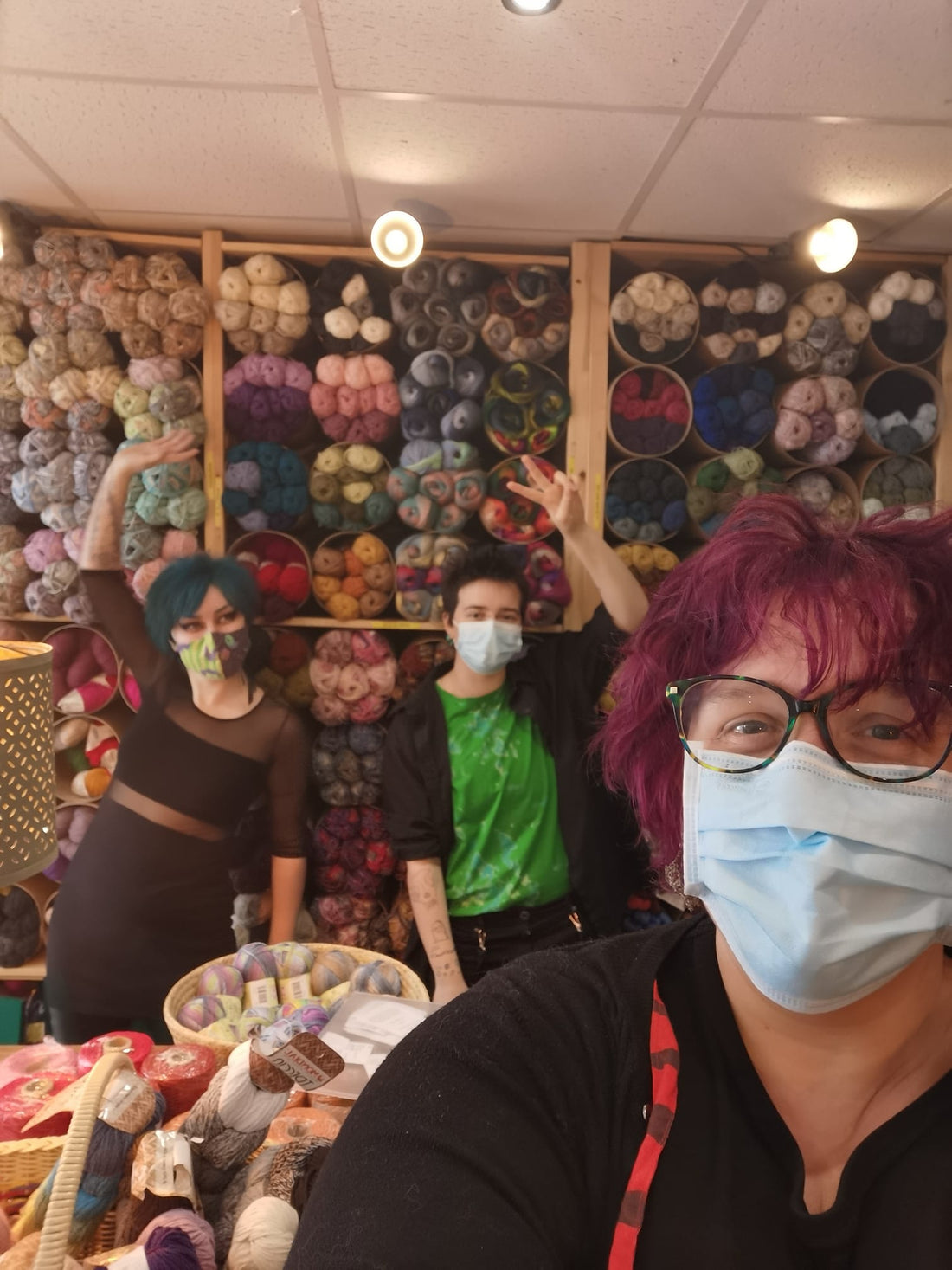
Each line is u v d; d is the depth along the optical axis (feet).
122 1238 2.54
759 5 4.55
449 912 6.58
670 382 7.68
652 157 6.24
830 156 6.21
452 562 6.75
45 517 7.32
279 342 7.38
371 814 7.68
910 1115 1.63
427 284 7.29
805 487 7.63
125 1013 6.31
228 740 6.53
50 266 7.09
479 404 7.54
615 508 7.59
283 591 7.49
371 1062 3.78
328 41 4.88
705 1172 1.63
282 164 6.42
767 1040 1.78
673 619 2.02
